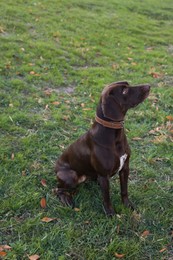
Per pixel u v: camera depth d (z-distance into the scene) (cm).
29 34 972
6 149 497
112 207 400
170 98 700
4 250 347
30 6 1236
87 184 443
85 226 381
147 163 497
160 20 1483
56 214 397
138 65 885
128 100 360
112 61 904
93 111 627
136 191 434
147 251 354
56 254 346
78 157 404
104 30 1147
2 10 1106
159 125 597
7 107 614
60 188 425
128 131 571
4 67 745
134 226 381
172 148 534
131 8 1575
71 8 1342
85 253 346
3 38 891
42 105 633
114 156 373
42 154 498
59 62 827
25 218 390
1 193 422
